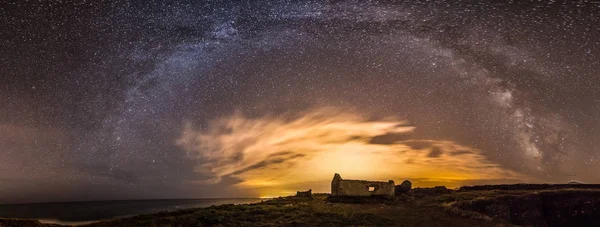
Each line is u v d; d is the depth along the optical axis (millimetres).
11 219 28422
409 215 36469
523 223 39094
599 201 41719
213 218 32125
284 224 31266
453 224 33750
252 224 31062
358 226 31141
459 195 46562
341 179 47938
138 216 33844
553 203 42125
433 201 43688
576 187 50969
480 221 35094
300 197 50312
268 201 45844
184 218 31844
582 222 40125
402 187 51469
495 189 52281
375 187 47562
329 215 34875
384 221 33625
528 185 52812
